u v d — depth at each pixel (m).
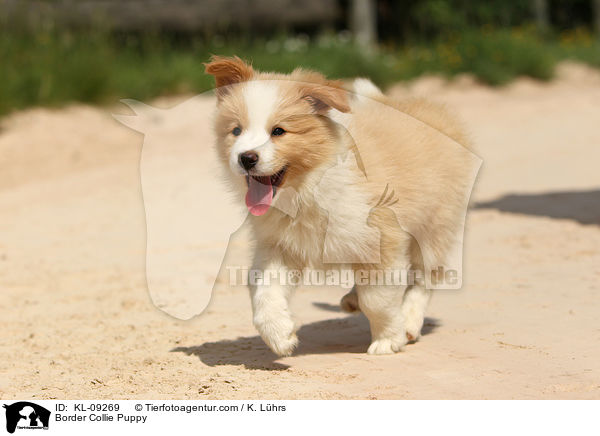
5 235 17.28
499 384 7.36
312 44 37.12
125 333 10.22
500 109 31.81
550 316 9.66
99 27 34.00
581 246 13.59
